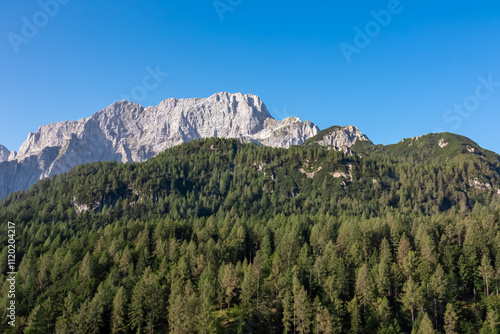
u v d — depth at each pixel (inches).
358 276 4087.1
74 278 4945.9
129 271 5103.3
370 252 5275.6
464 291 4549.7
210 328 3531.0
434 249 4913.9
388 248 4913.9
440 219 7185.0
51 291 4722.0
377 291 4099.4
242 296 4124.0
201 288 4274.1
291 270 4468.5
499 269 4308.6
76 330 3791.8
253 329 3868.1
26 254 6555.1
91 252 6348.4
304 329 3801.7
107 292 4404.5
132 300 4089.6
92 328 3875.5
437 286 3988.7
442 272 4119.1
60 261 5610.2
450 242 5236.2
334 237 5940.0
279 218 7657.5
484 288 4355.3
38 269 5575.8
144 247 5851.4
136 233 6801.2
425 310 3865.7
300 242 5585.6
